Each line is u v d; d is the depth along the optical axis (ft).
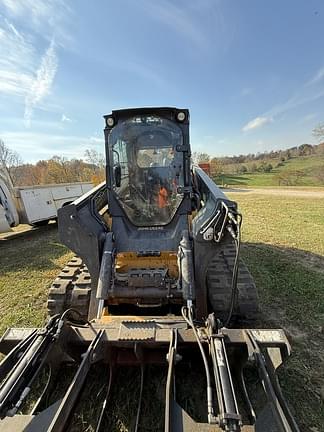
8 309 14.25
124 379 8.86
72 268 12.70
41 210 32.45
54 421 5.12
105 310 9.09
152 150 11.12
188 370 9.04
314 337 11.24
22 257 23.22
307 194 64.54
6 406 5.18
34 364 6.05
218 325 7.11
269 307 13.35
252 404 7.75
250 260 19.52
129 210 11.24
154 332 7.29
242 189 84.74
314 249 22.07
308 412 7.87
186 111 10.94
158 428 7.43
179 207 11.16
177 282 9.37
